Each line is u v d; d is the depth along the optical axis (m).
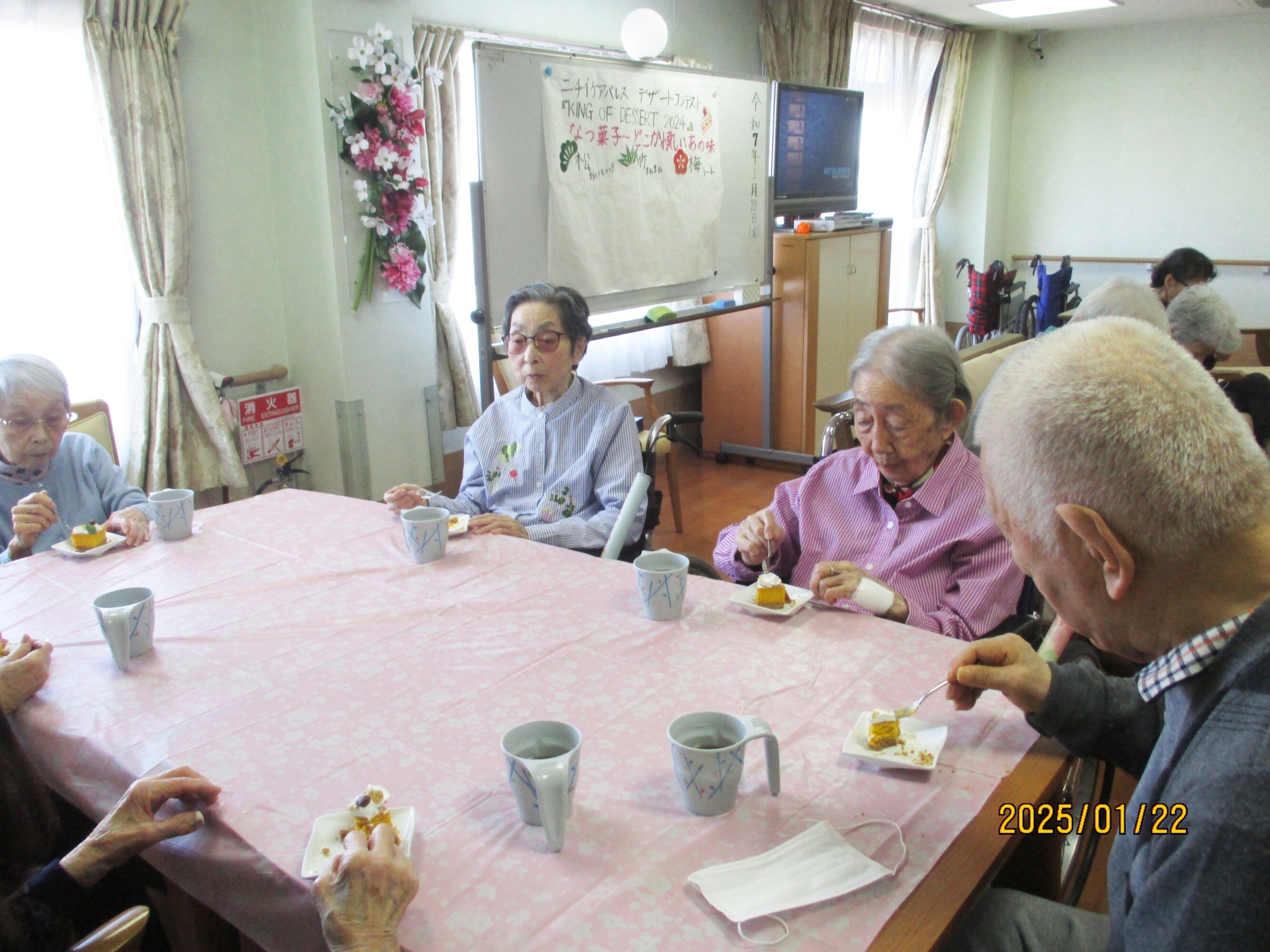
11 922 0.76
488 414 2.13
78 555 1.64
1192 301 2.79
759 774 0.94
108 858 0.87
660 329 4.80
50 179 2.67
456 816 0.88
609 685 1.13
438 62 3.49
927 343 1.50
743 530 1.63
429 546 1.59
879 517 1.63
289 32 2.99
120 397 2.91
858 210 6.02
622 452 2.02
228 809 0.89
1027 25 6.75
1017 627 1.48
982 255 7.42
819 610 1.36
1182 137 6.87
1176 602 0.69
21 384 1.78
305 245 3.17
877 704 1.08
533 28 3.93
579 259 3.53
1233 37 6.53
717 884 0.76
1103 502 0.68
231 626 1.34
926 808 0.87
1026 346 0.78
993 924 0.98
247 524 1.84
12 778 0.79
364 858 0.73
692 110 3.97
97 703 1.12
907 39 6.41
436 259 3.58
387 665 1.20
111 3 2.62
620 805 0.89
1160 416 0.66
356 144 3.03
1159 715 0.98
